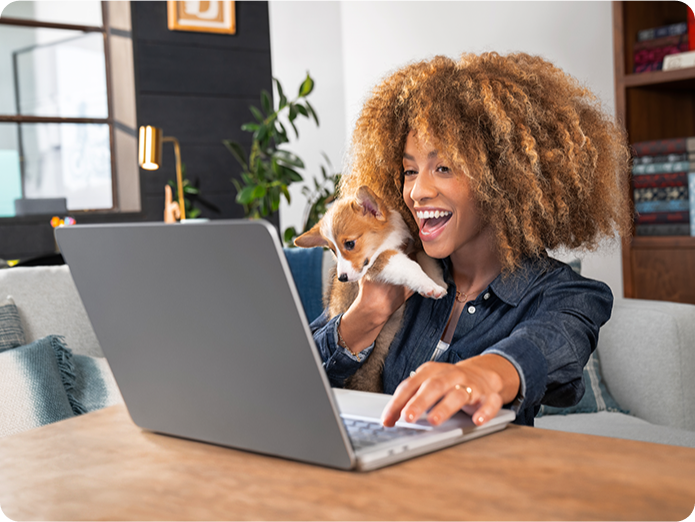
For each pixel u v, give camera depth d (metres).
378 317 0.89
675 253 2.02
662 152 2.06
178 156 3.50
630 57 2.14
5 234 3.91
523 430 0.58
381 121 0.91
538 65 0.91
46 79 5.08
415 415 0.52
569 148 0.83
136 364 0.61
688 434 1.47
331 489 0.45
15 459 0.57
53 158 5.09
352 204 0.88
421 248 0.94
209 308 0.52
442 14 3.26
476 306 0.88
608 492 0.42
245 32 4.41
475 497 0.43
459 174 0.82
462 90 0.83
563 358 0.72
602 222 0.89
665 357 1.68
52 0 5.00
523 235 0.85
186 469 0.52
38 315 1.58
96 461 0.55
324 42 4.04
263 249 0.47
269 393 0.51
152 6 4.14
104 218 4.09
